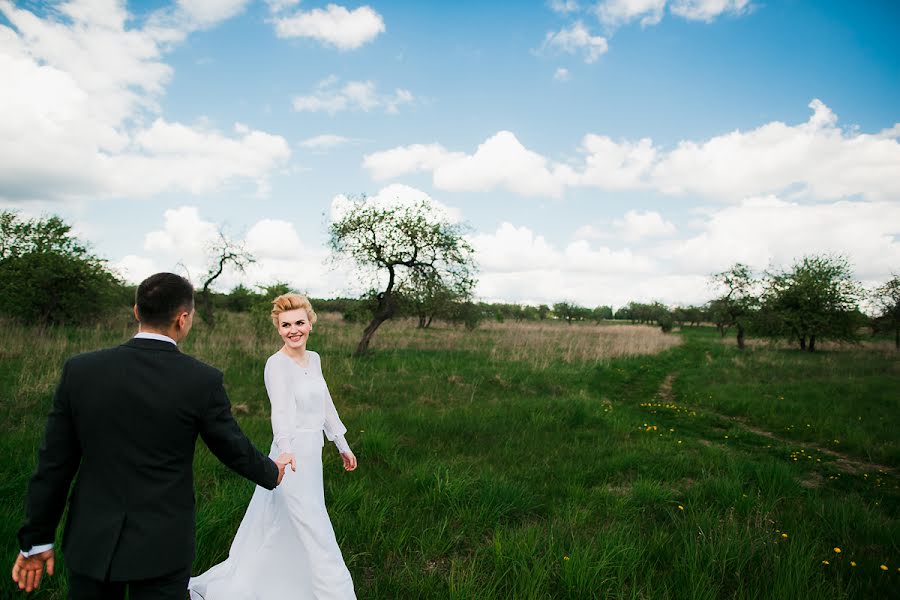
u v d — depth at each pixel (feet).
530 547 11.47
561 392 38.58
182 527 5.83
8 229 57.62
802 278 90.07
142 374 5.78
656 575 11.07
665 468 19.65
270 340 50.26
